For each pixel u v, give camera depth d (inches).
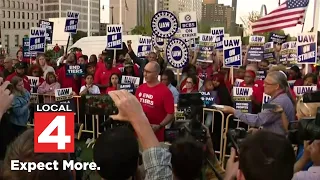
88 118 293.7
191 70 331.0
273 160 58.8
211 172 123.8
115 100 65.5
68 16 586.2
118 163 64.3
